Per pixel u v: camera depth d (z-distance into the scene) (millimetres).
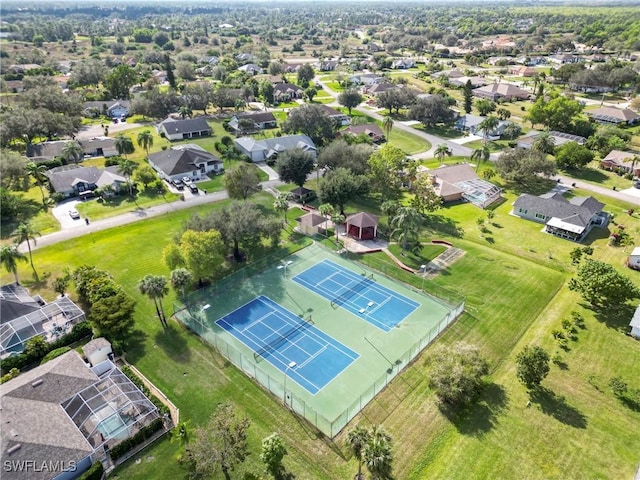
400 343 62438
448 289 73625
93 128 162500
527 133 160500
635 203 106625
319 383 55406
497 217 100375
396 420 49656
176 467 44688
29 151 127500
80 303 68812
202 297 71250
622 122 167750
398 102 183750
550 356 58844
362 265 81125
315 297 72312
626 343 61156
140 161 130750
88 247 84562
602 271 68062
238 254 81875
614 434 48031
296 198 106938
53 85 179250
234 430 44625
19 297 66562
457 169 117875
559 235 91938
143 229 92000
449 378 51188
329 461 45094
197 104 179875
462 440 47156
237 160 130875
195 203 104625
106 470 44312
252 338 63062
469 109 182500
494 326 64938
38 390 48844
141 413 49094
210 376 55750
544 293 72562
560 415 50188
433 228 94562
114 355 58781
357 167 104938
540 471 43969
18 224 92500
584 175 124625
